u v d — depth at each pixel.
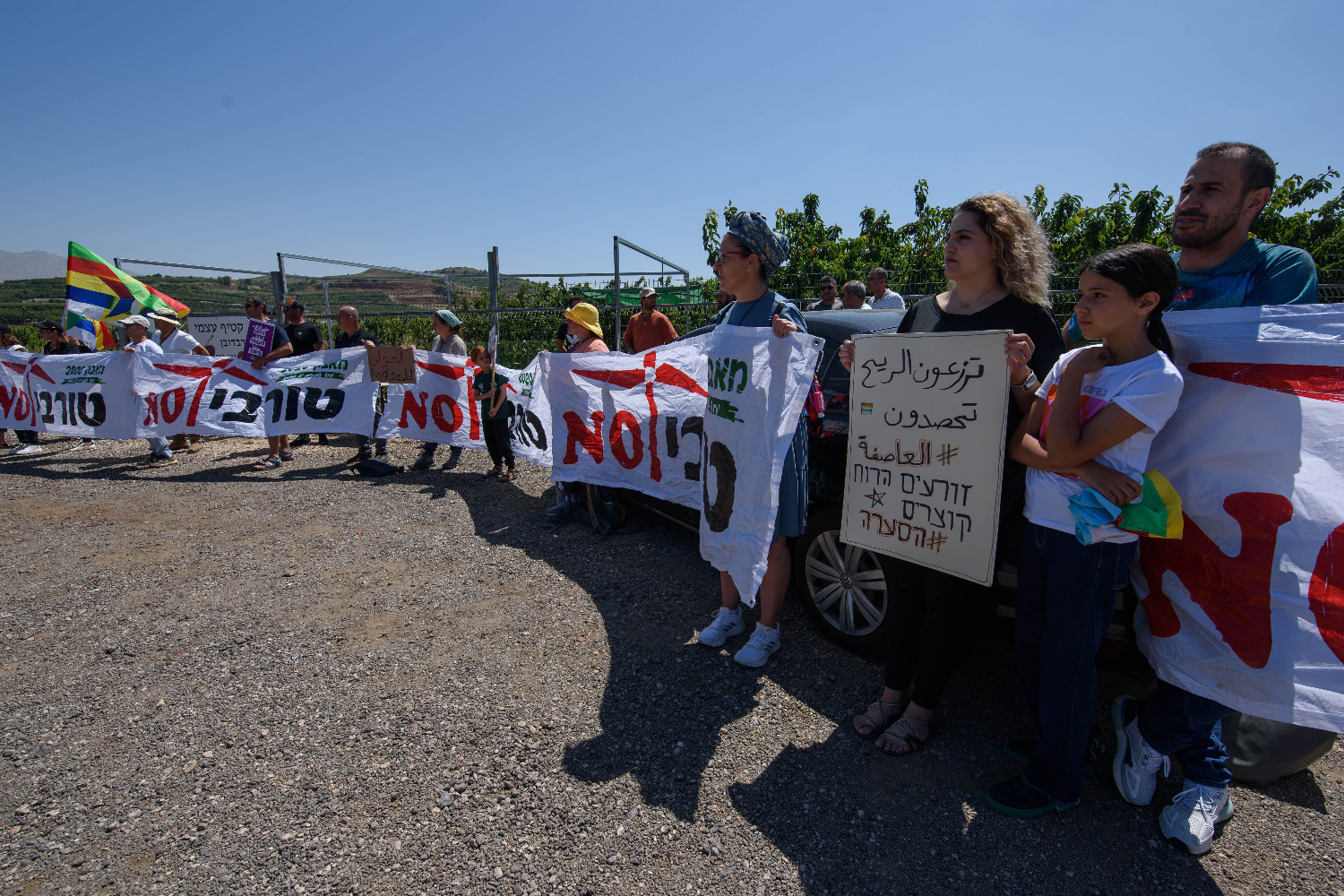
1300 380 1.85
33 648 3.28
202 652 3.22
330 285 15.44
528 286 12.72
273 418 6.87
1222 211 2.06
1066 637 1.95
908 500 2.34
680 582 3.91
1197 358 1.99
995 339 2.04
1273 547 1.86
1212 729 2.07
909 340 2.28
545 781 2.31
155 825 2.15
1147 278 1.72
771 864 1.96
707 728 2.59
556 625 3.43
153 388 7.02
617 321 8.75
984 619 2.52
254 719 2.70
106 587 3.98
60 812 2.22
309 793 2.28
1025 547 2.04
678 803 2.21
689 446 3.87
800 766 2.37
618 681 2.92
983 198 2.16
